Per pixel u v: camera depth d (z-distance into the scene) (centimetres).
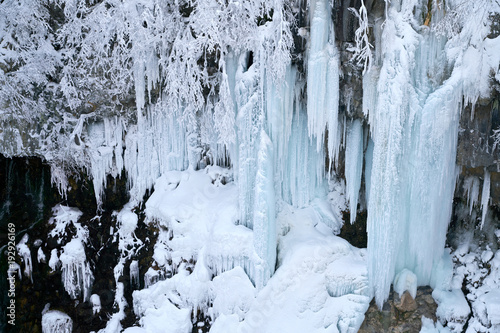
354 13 648
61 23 771
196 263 777
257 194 704
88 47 750
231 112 700
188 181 834
